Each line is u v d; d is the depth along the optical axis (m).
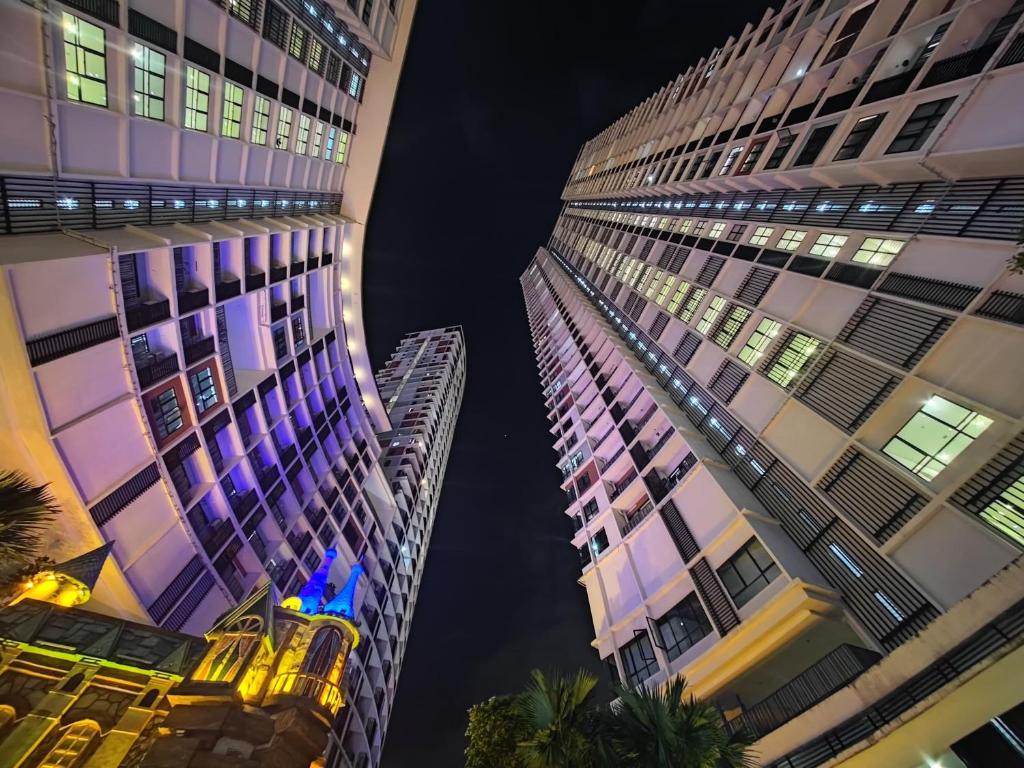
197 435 21.98
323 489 36.38
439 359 91.44
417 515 60.06
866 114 19.88
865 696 10.99
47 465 15.16
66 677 12.88
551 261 97.75
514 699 11.68
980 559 11.88
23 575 12.04
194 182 20.83
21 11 12.87
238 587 24.67
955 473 13.12
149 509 19.20
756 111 30.66
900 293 16.56
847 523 15.41
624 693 10.40
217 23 20.11
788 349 21.22
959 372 13.90
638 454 30.48
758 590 16.69
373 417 49.47
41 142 14.12
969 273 14.62
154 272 18.91
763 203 27.36
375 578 45.81
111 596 17.67
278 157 27.17
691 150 39.50
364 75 33.75
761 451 20.81
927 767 9.47
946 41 16.84
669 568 21.72
